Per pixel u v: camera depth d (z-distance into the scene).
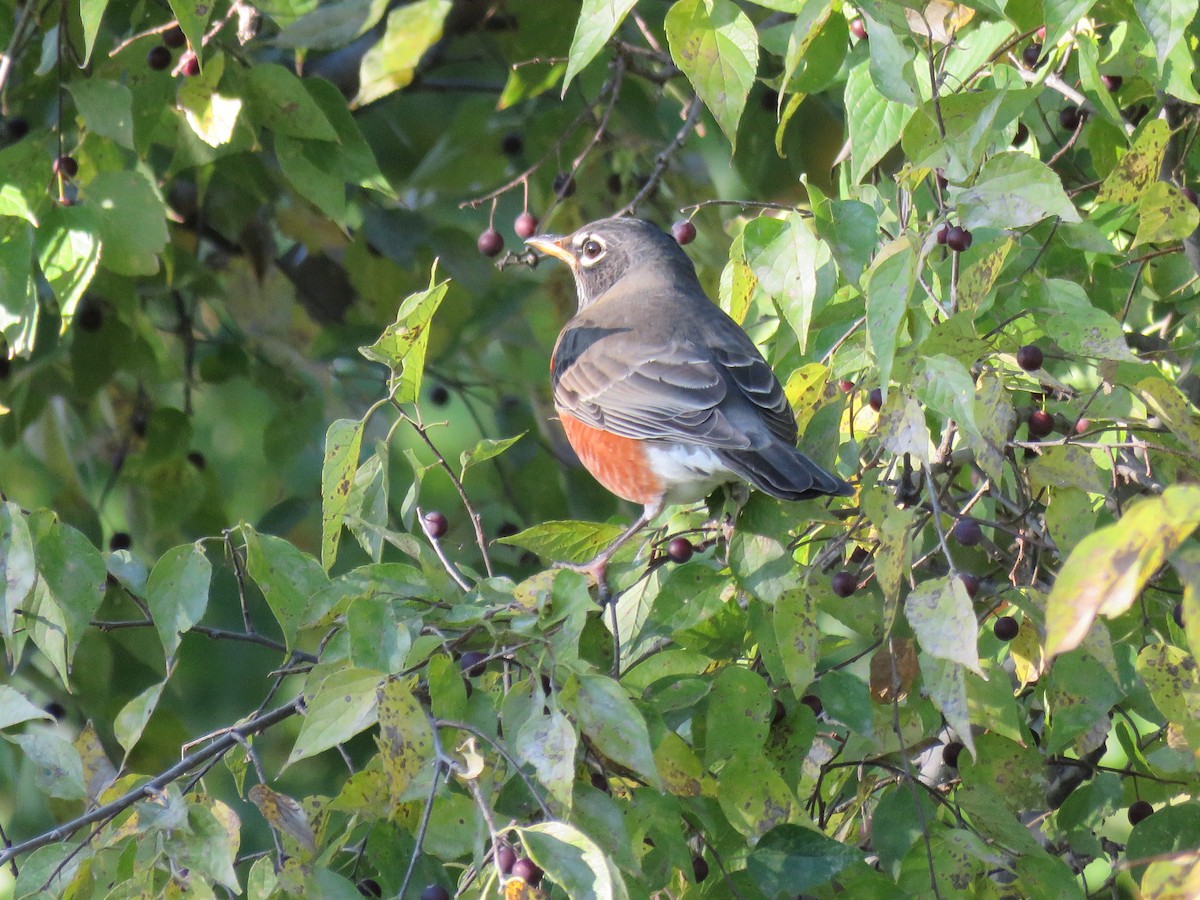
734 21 7.36
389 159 14.20
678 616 7.27
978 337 6.86
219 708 12.98
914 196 8.66
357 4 10.90
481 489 13.59
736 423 8.85
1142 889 5.06
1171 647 6.26
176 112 10.46
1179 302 8.92
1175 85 7.33
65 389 12.54
